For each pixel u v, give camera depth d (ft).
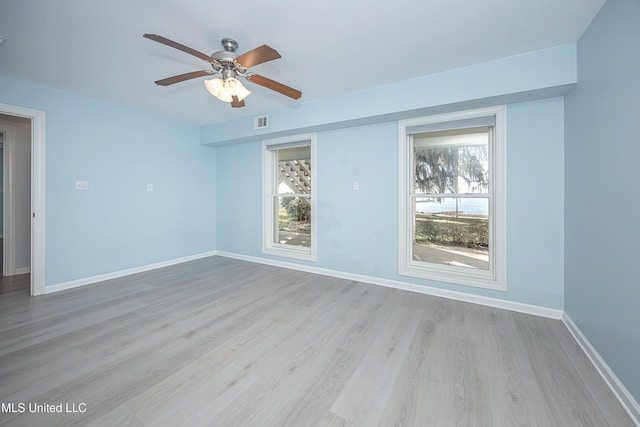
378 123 10.70
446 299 9.34
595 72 5.81
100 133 11.02
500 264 8.57
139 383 5.08
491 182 9.03
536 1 5.38
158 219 13.25
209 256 15.84
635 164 4.45
